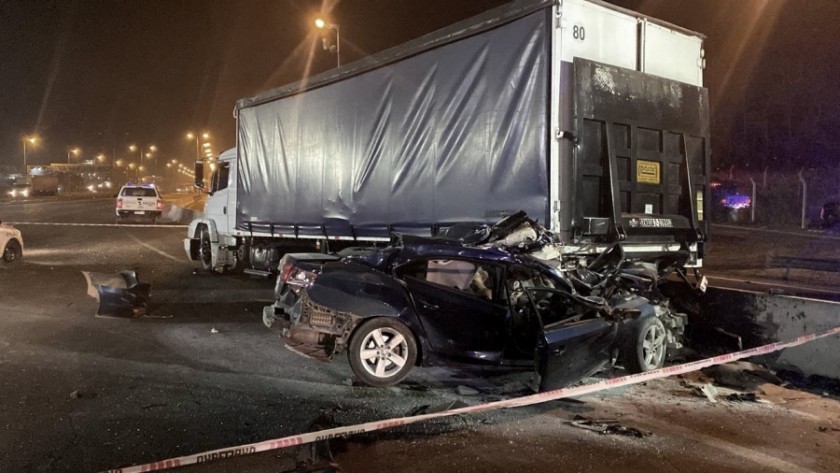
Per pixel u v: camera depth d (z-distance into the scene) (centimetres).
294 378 643
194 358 711
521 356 634
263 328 876
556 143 716
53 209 3916
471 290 648
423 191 891
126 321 899
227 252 1444
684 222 831
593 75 730
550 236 708
